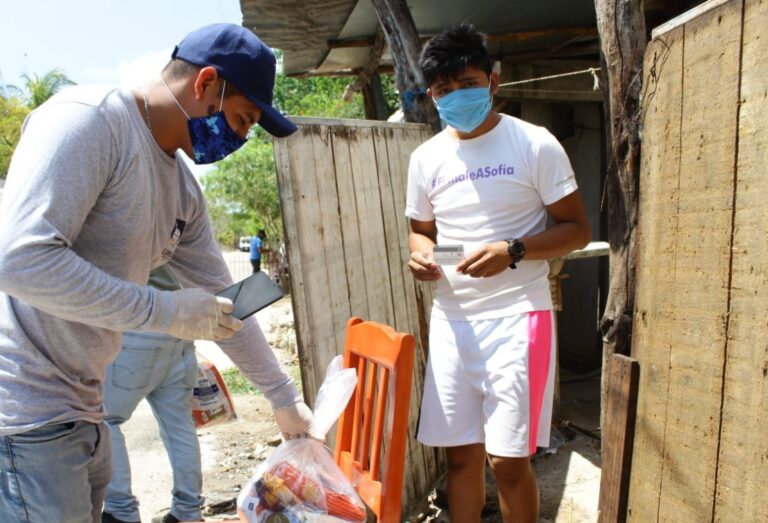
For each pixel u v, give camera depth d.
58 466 1.66
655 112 1.77
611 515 1.90
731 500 1.45
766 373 1.35
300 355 2.58
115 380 2.89
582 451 3.84
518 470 2.33
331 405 1.92
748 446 1.40
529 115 5.79
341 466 2.11
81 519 1.74
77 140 1.44
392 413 1.83
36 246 1.38
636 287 1.87
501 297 2.36
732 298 1.45
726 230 1.47
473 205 2.42
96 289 1.44
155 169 1.64
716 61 1.50
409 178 2.69
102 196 1.55
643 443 1.79
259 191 15.18
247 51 1.60
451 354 2.46
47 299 1.41
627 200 2.25
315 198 2.70
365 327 2.05
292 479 1.79
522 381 2.30
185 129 1.64
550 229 2.33
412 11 4.84
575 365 6.00
